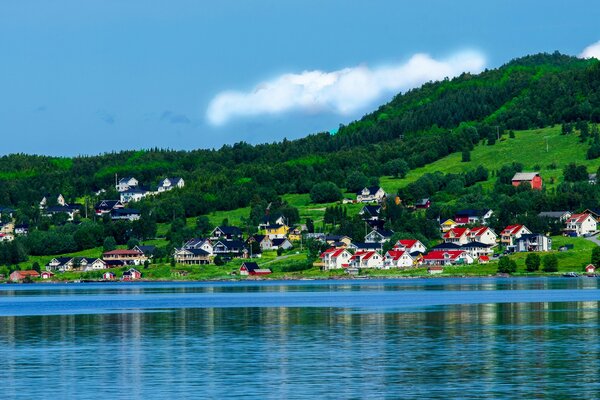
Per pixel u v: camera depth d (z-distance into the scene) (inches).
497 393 7642.7
